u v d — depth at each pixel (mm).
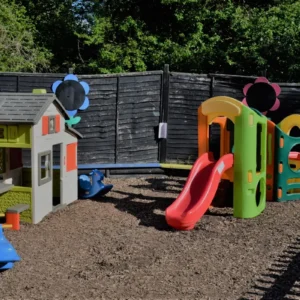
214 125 10352
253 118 6770
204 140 7207
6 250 4727
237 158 6770
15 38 15391
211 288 4395
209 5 16094
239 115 6676
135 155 10211
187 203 6520
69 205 7527
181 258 5199
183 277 4668
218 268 4895
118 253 5379
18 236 5934
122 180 9820
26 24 17141
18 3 18828
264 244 5645
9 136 6383
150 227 6410
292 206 7594
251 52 13773
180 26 16266
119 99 10016
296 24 13461
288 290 4301
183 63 14961
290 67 13062
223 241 5781
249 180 6777
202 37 15250
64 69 18156
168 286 4453
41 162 6902
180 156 10367
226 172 6973
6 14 15477
